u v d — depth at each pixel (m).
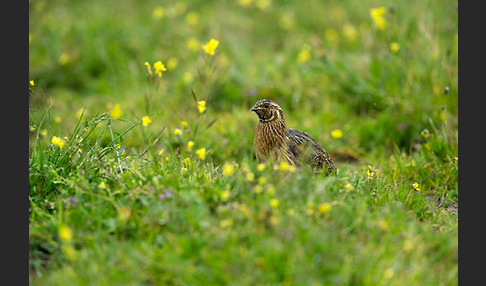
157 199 8.73
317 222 8.18
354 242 7.80
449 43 15.26
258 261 7.39
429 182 11.45
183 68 16.67
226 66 16.42
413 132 13.53
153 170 9.85
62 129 13.32
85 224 8.46
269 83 15.77
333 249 7.56
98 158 10.01
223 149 12.79
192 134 12.72
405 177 11.59
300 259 7.40
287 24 19.23
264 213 8.17
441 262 8.05
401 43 15.26
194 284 7.33
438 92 13.84
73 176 9.51
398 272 7.49
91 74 17.31
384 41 16.05
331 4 20.27
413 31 15.76
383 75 14.98
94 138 13.00
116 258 7.71
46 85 16.75
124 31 18.38
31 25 18.25
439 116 13.48
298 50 17.48
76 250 8.18
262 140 11.48
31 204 9.21
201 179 9.66
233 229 8.10
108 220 8.45
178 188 8.91
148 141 11.77
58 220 8.54
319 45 17.23
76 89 16.89
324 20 19.45
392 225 8.35
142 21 19.23
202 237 7.87
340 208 8.59
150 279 7.67
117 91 16.20
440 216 9.59
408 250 7.72
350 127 13.93
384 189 10.07
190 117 13.84
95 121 10.78
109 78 16.94
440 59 14.36
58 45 17.72
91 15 19.36
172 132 13.05
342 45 17.59
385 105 14.59
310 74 15.95
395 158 12.14
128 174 9.70
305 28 19.23
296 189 8.65
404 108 13.88
